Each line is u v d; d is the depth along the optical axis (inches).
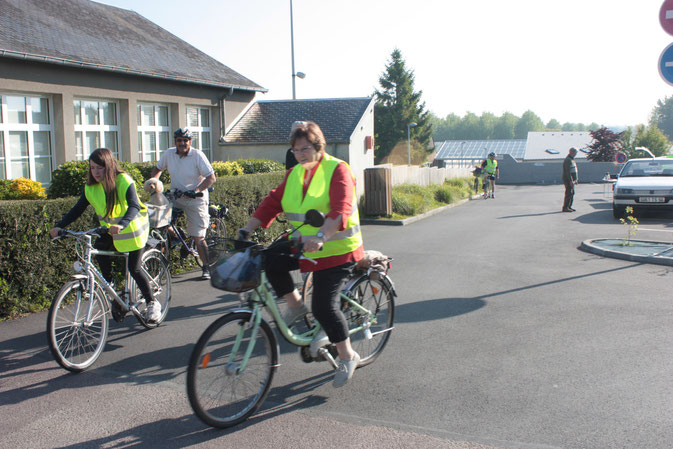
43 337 213.8
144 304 225.0
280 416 147.8
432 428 139.9
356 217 155.7
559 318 230.8
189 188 291.9
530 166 1925.4
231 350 142.7
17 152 498.0
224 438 136.9
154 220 258.2
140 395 162.6
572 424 140.4
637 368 175.5
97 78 555.8
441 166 2279.8
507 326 221.1
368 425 142.0
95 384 170.6
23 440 137.3
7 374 178.2
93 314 185.9
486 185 1034.7
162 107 663.1
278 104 799.7
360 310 175.8
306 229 151.6
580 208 762.2
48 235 249.3
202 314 244.5
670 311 237.8
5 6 558.9
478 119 7007.9
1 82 466.0
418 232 520.4
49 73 507.2
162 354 195.8
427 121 2682.1
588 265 344.8
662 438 132.7
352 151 674.2
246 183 384.5
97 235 188.7
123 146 604.4
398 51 2628.0
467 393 159.8
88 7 701.9
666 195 592.7
